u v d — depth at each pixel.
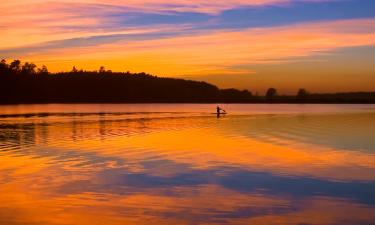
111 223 14.62
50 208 16.25
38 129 51.91
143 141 38.06
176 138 41.03
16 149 32.06
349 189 19.30
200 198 17.72
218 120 73.56
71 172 22.92
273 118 80.06
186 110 126.62
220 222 14.73
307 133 46.66
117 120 72.38
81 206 16.52
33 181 20.59
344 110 128.88
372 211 15.97
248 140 39.34
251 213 15.70
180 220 14.91
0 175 21.95
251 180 21.09
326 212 15.85
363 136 42.78
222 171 23.45
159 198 17.69
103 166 24.80
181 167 24.61
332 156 28.94
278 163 26.09
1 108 134.00
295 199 17.61
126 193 18.48
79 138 40.69
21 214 15.52
